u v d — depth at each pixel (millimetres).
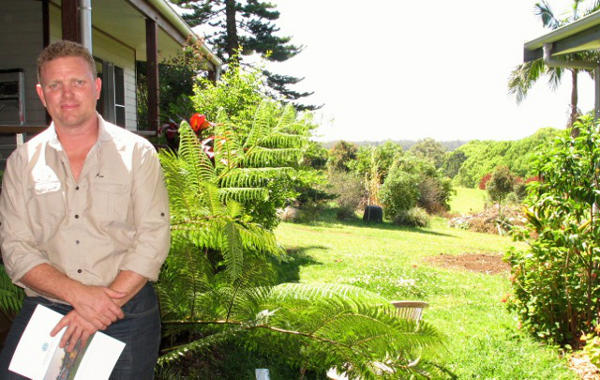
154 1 7891
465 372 4980
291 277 8930
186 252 3629
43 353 1966
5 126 4281
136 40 11680
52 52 2059
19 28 8180
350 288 3891
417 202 24891
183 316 3920
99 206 2047
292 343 3754
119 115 11812
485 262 12094
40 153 2082
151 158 2199
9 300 3209
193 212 3461
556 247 5645
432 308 7652
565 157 5363
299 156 3988
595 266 5699
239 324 3852
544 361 5301
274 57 27141
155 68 8398
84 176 2055
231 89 9016
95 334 2004
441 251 13531
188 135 3588
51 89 2055
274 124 4180
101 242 2055
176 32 10133
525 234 5973
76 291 1966
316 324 3633
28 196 2055
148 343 2178
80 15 5488
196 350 3928
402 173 23188
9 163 2107
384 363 3600
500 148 39438
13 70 8047
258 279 3709
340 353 3648
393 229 19281
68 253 2029
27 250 2027
